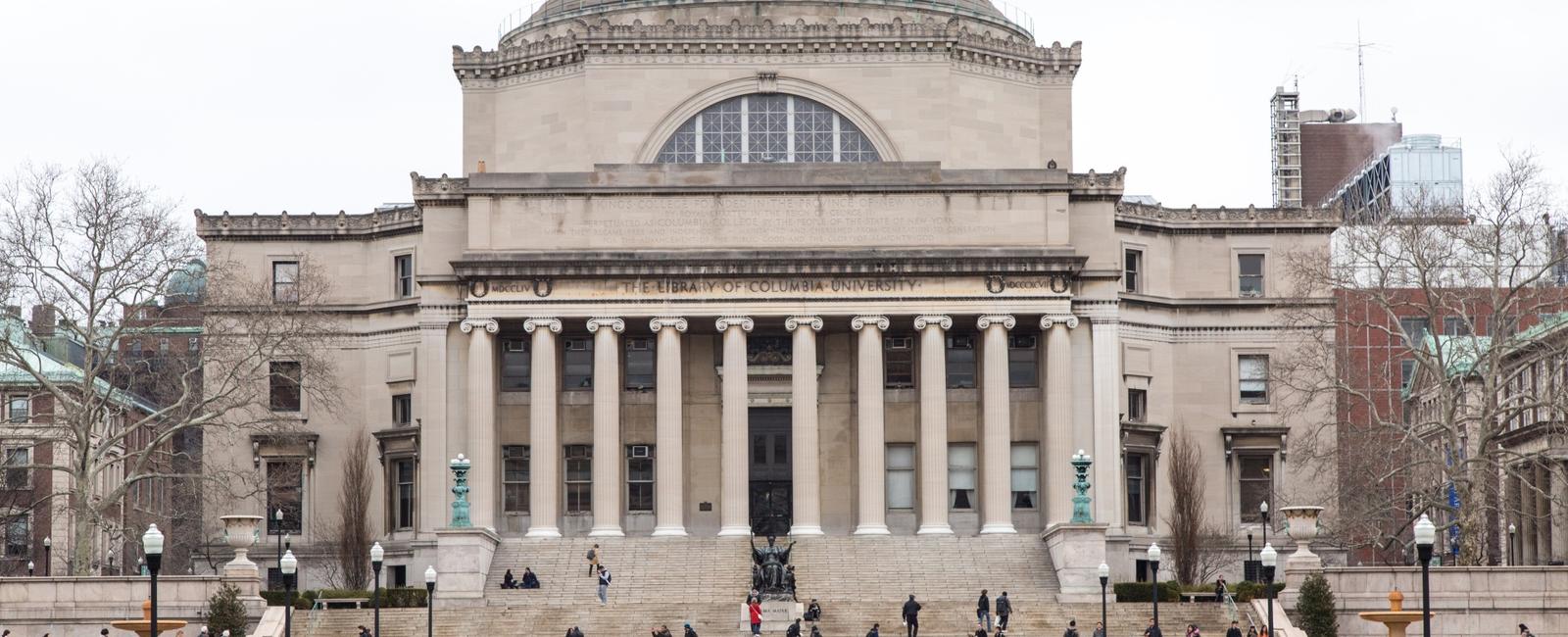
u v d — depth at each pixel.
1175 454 140.12
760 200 137.12
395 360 141.88
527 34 150.88
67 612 106.19
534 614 113.94
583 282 136.00
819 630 112.75
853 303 135.75
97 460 122.25
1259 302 143.75
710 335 140.38
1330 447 137.25
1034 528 138.75
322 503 142.25
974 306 135.62
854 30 144.12
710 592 125.38
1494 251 130.12
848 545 131.00
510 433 139.38
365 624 111.44
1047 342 136.62
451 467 130.88
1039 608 116.81
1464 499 120.88
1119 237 142.50
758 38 144.25
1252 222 144.50
